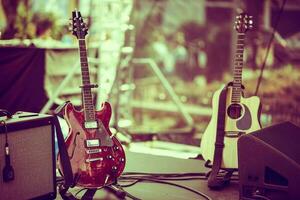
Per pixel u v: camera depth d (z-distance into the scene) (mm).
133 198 3480
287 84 9648
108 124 3531
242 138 3271
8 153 3092
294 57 9930
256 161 3240
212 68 12000
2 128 3059
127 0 6605
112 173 3482
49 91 5969
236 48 3984
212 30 12102
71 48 6191
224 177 3875
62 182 3689
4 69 5699
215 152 3912
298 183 3092
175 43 12352
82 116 3490
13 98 5762
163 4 11820
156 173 4199
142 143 5844
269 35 9398
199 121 9805
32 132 3260
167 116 10320
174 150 5504
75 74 6348
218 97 3957
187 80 12195
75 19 3645
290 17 9992
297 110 7141
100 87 6363
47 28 6844
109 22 6547
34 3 7266
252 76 9844
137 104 10734
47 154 3383
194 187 3861
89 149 3434
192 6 12055
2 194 3107
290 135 3459
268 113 7023
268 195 3303
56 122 3395
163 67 12359
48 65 5938
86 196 3428
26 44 6227
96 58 6527
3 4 7047
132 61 6746
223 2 11461
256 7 9438
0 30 6695
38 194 3348
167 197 3602
